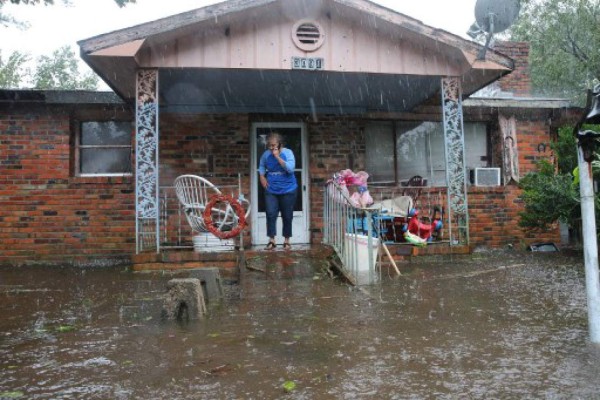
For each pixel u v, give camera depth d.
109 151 9.91
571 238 10.71
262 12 7.86
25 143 9.44
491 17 7.79
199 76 8.46
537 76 12.42
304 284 6.18
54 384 2.89
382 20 7.89
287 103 10.11
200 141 9.84
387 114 10.48
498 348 3.47
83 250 9.39
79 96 9.31
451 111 8.38
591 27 11.42
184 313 4.51
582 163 3.59
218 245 7.74
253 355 3.38
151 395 2.70
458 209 8.41
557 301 4.98
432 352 3.40
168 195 9.58
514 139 10.64
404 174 10.59
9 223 9.32
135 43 7.25
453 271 7.07
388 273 6.85
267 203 7.94
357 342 3.66
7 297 5.71
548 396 2.62
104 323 4.38
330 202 7.88
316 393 2.70
